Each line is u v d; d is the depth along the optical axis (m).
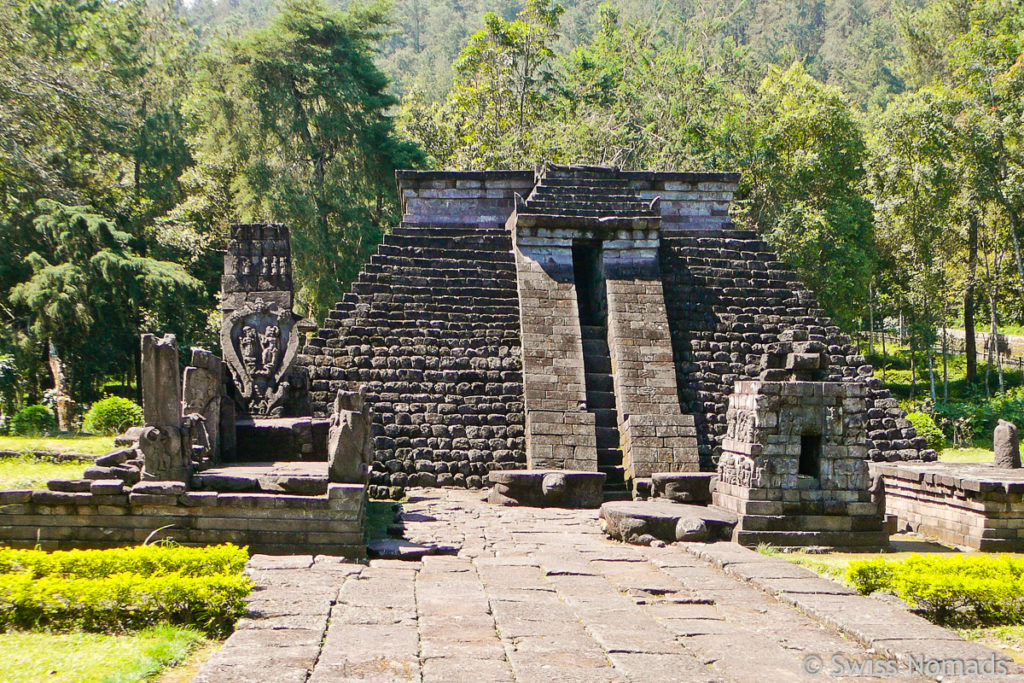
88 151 41.22
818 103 44.09
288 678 6.68
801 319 23.12
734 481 14.79
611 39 52.75
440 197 24.95
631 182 25.50
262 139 45.00
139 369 39.84
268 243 20.31
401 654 7.41
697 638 8.52
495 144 43.81
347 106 46.28
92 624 8.25
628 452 19.86
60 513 11.65
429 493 19.22
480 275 22.88
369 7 47.44
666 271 23.52
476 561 11.78
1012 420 37.22
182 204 44.81
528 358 21.03
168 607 8.45
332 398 20.67
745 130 43.94
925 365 52.44
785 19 105.44
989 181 38.91
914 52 52.94
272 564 10.69
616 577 11.29
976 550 14.20
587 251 24.64
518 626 8.46
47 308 33.31
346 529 11.95
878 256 46.91
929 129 39.03
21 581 8.44
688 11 90.69
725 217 25.75
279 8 45.53
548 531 14.92
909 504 16.56
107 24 45.16
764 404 14.29
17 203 36.03
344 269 43.69
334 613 8.70
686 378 21.81
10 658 7.16
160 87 48.69
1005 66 38.84
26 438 24.69
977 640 9.20
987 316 50.69
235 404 18.73
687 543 13.43
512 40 45.94
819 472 14.35
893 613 9.38
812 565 12.27
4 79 34.03
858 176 44.62
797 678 7.43
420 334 21.66
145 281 35.84
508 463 20.14
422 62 106.69
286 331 19.97
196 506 11.80
